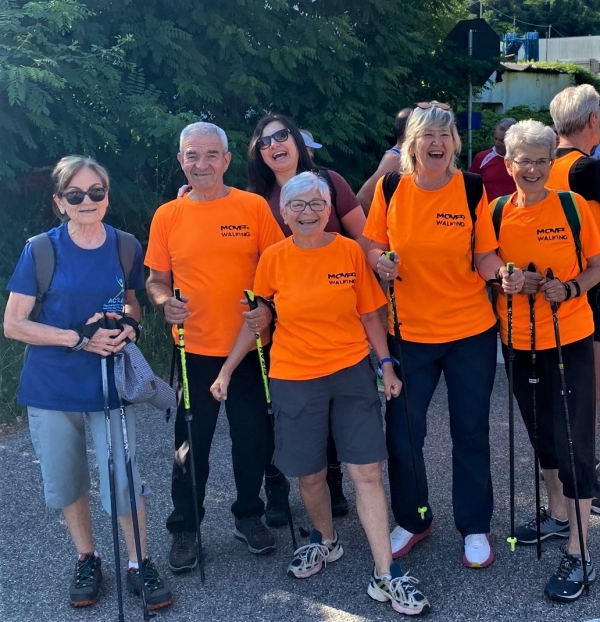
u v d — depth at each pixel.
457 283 2.93
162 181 7.01
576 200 2.91
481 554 3.01
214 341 3.02
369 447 2.80
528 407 3.04
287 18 7.64
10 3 5.70
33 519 3.54
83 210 2.62
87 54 5.90
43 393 2.71
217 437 4.54
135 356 2.70
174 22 6.80
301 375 2.83
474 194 2.90
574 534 2.87
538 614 2.71
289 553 3.21
